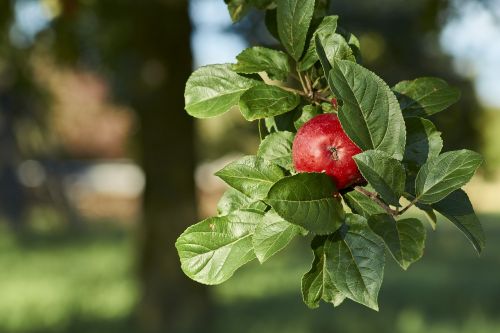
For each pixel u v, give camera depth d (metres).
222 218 1.65
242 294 14.18
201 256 1.63
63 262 19.09
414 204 1.51
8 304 13.33
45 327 11.50
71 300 13.67
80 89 26.66
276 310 12.57
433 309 12.53
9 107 20.30
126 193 35.34
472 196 17.94
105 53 10.54
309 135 1.59
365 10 12.92
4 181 26.33
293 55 1.77
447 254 19.81
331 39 1.70
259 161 1.66
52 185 27.78
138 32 10.16
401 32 12.64
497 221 27.56
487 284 15.18
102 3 9.46
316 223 1.47
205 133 17.22
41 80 12.53
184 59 10.51
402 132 1.54
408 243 1.38
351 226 1.53
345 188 1.61
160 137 10.54
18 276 16.77
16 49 9.94
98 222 30.19
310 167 1.58
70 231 26.56
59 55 9.65
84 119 29.06
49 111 19.02
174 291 10.60
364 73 1.55
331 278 1.48
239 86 1.82
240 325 11.29
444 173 1.51
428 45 12.15
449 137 10.41
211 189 29.73
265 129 1.84
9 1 8.30
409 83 1.83
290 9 1.75
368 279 1.47
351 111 1.54
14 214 26.77
